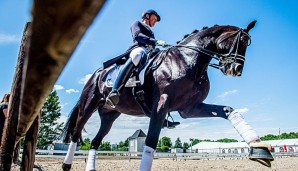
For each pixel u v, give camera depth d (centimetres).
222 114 463
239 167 1226
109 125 648
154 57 499
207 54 458
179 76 444
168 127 516
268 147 393
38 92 48
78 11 26
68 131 638
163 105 431
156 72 467
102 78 586
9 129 114
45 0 26
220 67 477
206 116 485
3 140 114
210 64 493
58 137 646
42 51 33
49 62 35
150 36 542
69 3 26
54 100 4538
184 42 493
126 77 503
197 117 496
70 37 30
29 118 73
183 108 475
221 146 7031
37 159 1791
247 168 1152
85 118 607
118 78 502
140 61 493
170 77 447
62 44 31
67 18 27
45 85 43
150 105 479
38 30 30
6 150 112
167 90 444
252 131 419
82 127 616
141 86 481
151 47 541
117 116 650
